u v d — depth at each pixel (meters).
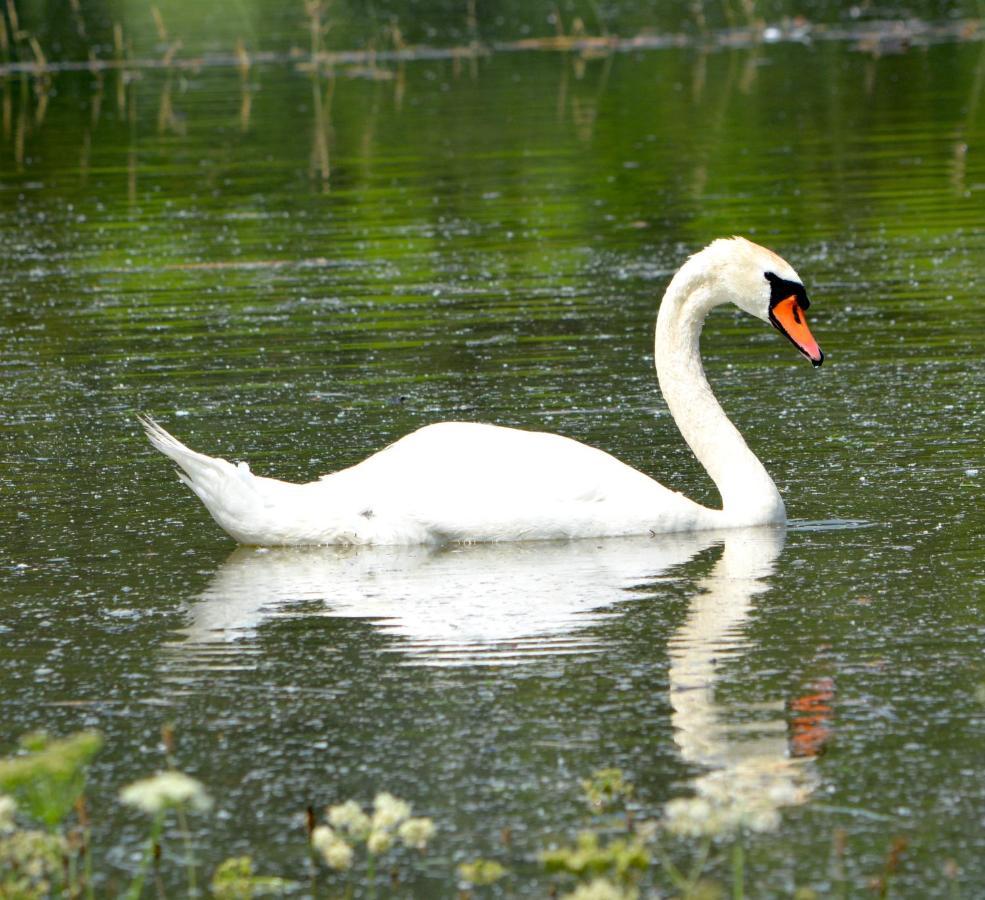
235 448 15.25
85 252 25.75
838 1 55.22
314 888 7.65
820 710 9.22
